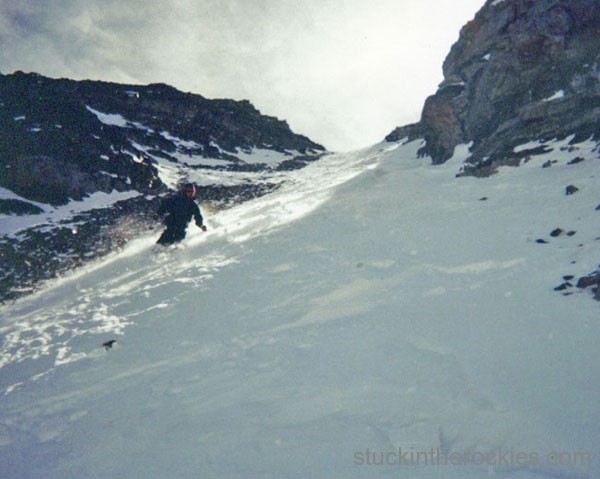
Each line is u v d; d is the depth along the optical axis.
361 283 5.58
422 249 6.44
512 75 12.62
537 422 2.47
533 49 12.16
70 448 3.15
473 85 15.12
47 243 13.38
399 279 5.45
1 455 3.29
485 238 6.20
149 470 2.63
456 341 3.59
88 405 3.82
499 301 4.19
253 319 5.10
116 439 3.11
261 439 2.71
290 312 5.08
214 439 2.82
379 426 2.65
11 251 12.75
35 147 20.22
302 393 3.21
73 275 10.75
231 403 3.26
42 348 5.73
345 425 2.71
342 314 4.70
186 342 4.88
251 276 6.82
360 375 3.33
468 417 2.61
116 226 15.11
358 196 12.17
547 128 10.46
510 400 2.71
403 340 3.79
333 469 2.32
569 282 4.18
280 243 8.67
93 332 5.84
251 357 4.09
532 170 9.27
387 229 8.09
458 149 14.09
